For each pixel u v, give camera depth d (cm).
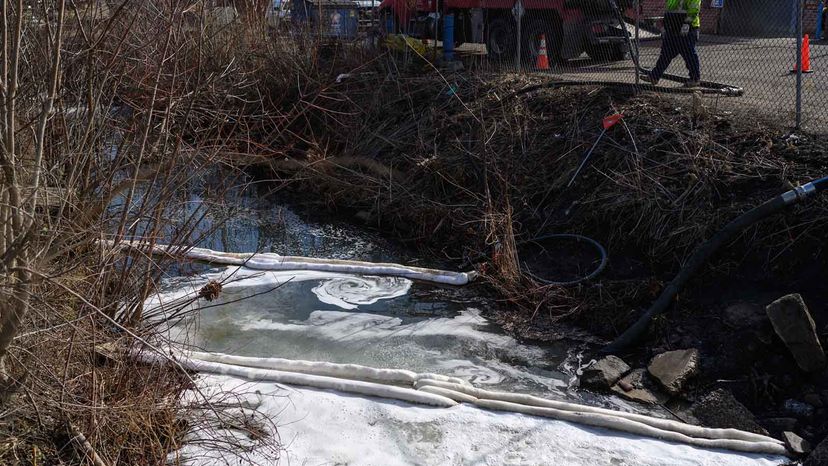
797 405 513
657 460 455
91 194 514
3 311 373
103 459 409
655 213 706
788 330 531
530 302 690
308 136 1122
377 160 1019
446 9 1322
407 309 694
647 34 1578
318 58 1212
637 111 839
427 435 479
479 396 527
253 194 1073
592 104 898
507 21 1245
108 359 461
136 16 577
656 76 986
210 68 855
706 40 1446
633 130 810
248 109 1046
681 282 628
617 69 1194
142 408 435
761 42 1403
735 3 1488
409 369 584
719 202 683
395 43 1205
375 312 686
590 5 1232
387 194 942
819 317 564
